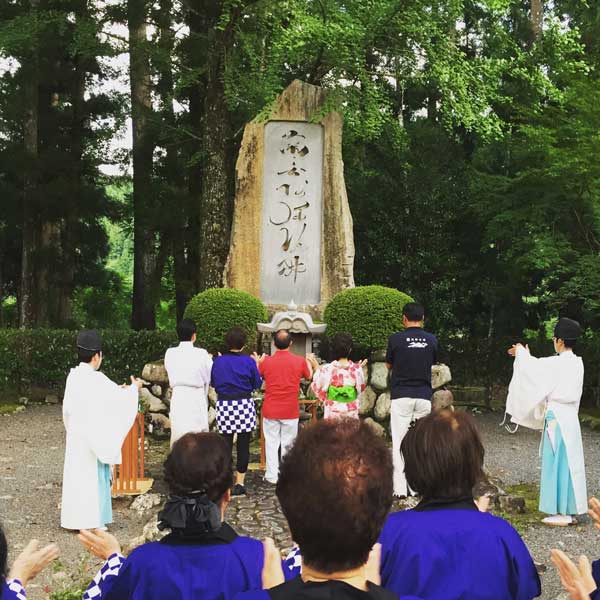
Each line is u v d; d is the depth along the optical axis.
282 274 11.73
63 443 10.14
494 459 9.23
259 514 6.38
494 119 12.02
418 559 2.17
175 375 7.59
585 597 2.12
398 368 6.90
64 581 4.93
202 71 12.90
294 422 7.31
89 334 6.27
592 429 11.59
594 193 11.66
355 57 11.20
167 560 2.26
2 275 20.66
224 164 13.48
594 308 12.68
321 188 11.76
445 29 12.45
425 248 15.69
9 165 17.03
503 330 16.28
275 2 11.01
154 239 18.25
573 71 11.89
